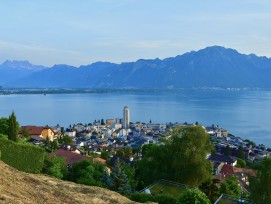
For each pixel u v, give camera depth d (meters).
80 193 27.16
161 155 48.88
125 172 46.78
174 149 48.28
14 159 34.75
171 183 44.28
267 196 40.59
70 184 30.09
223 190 51.25
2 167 26.67
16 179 24.77
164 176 47.28
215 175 85.25
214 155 136.50
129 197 33.62
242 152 158.75
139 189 49.97
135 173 55.94
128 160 96.38
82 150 145.25
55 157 47.78
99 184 41.41
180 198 31.27
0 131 51.28
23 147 35.53
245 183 84.62
